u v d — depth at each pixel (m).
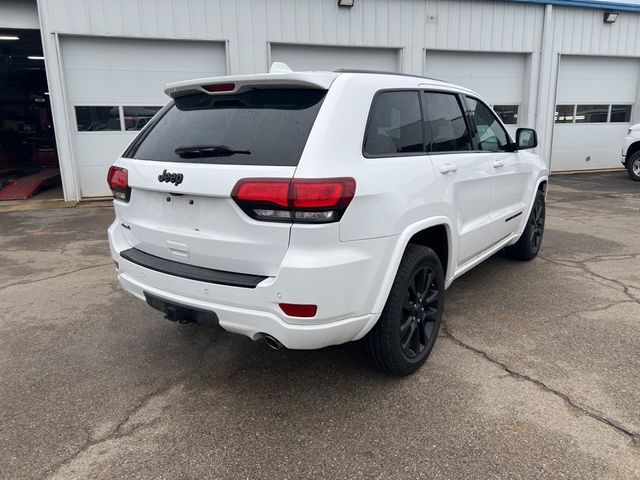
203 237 2.60
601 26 13.45
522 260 5.51
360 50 11.70
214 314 2.61
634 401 2.80
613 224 7.50
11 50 15.60
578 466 2.30
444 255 3.44
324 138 2.42
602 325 3.80
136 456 2.43
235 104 2.79
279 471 2.31
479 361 3.27
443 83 3.68
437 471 2.29
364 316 2.61
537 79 13.15
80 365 3.32
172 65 10.65
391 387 2.99
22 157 17.02
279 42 10.91
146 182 2.81
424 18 11.77
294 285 2.35
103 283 5.02
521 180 4.83
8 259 6.01
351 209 2.43
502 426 2.60
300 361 3.34
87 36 10.01
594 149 14.50
